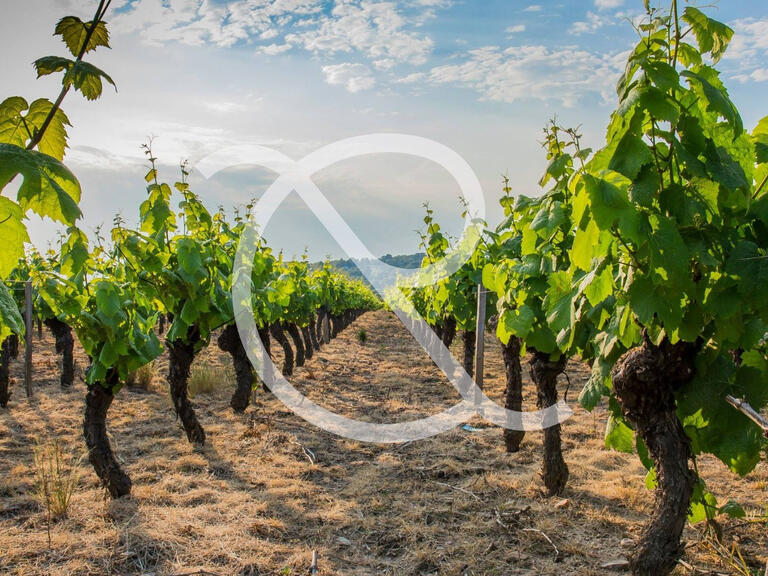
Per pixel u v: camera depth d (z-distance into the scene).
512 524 4.18
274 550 3.78
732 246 2.38
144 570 3.49
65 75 1.25
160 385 8.84
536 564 3.62
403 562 3.70
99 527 4.05
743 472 2.79
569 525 4.16
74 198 1.20
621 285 2.72
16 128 1.30
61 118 1.33
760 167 2.67
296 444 6.29
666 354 2.64
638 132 2.22
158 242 5.57
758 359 2.89
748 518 3.99
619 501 4.58
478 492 4.87
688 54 2.43
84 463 5.38
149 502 4.54
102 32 1.36
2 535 3.87
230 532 4.01
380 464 5.69
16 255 1.12
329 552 3.79
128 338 4.56
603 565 3.55
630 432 3.35
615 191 2.02
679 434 2.69
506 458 5.79
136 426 6.81
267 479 5.18
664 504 2.65
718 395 2.64
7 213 1.09
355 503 4.66
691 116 2.27
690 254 2.24
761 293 2.20
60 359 11.13
